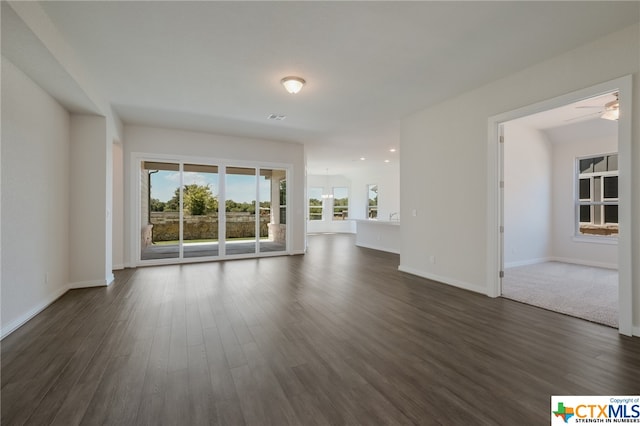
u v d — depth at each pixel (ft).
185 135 20.27
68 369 7.04
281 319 10.23
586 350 7.99
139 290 13.69
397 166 36.65
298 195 24.56
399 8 7.88
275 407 5.74
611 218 19.86
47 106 11.46
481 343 8.43
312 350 8.02
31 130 10.35
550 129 21.29
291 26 8.68
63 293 13.05
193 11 7.98
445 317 10.44
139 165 19.11
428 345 8.32
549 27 8.71
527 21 8.43
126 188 18.66
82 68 11.00
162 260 19.90
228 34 9.07
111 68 11.23
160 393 6.14
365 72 11.62
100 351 7.93
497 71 11.56
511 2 7.63
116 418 5.41
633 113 8.66
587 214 20.97
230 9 7.90
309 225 45.75
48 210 11.68
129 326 9.59
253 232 23.27
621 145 8.92
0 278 8.75
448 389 6.29
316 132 20.71
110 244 15.10
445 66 11.14
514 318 10.35
